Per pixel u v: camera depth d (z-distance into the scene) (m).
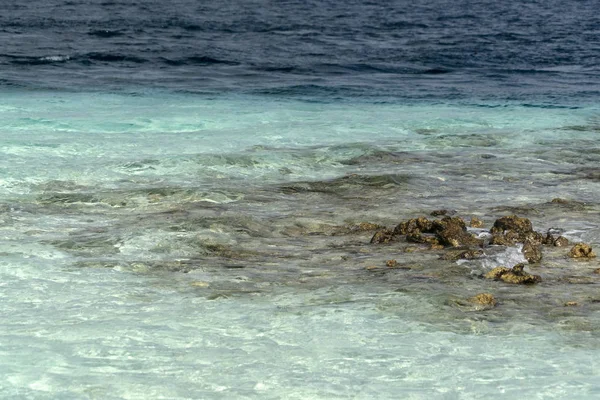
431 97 29.91
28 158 18.53
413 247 13.57
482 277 12.16
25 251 12.82
